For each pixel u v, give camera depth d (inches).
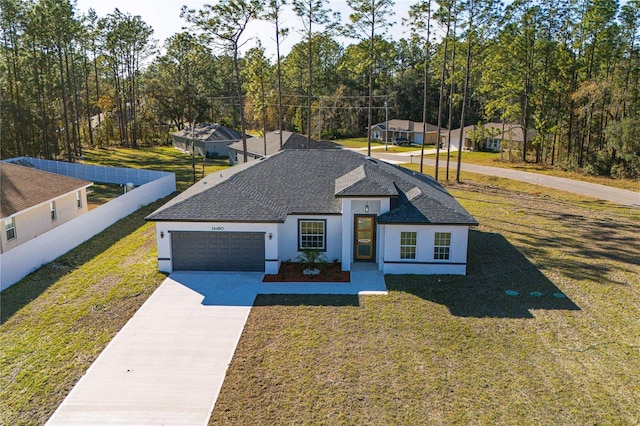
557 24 1738.4
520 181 1512.1
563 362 442.3
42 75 1830.7
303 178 781.3
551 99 1760.6
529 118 1940.2
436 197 721.6
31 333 496.7
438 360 444.8
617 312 551.5
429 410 371.6
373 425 354.0
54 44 1822.1
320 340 482.3
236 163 1952.5
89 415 366.9
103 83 3014.3
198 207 676.1
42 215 876.6
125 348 466.6
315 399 385.4
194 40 1430.9
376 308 558.6
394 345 472.1
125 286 625.9
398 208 675.4
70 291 609.6
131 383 408.8
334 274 670.5
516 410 371.9
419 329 506.0
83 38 2101.4
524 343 477.4
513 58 1803.6
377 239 702.5
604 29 1617.9
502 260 738.2
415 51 3366.1
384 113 3321.9
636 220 1018.1
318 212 692.1
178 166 1902.1
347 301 578.9
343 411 370.0
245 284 633.0
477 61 1530.5
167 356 452.1
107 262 725.9
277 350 463.2
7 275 625.0
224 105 3307.1
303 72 3061.0
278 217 655.8
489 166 1862.7
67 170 1594.5
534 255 767.1
